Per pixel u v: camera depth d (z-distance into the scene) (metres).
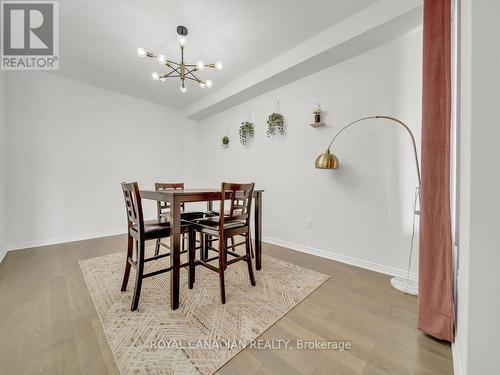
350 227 2.42
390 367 1.07
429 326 1.27
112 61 2.84
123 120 3.87
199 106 4.12
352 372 1.04
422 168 1.28
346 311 1.53
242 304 1.61
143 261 1.56
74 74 3.18
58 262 2.41
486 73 0.76
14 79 2.89
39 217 3.07
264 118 3.37
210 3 1.91
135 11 2.00
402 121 2.06
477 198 0.78
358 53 2.31
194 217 2.28
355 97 2.36
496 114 0.75
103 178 3.65
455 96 1.32
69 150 3.32
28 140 2.99
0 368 1.03
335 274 2.14
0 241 2.55
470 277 0.79
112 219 3.74
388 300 1.67
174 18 2.09
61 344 1.19
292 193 2.99
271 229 3.27
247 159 3.69
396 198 2.11
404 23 1.87
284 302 1.63
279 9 1.98
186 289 1.83
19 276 2.04
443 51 1.21
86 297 1.68
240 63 2.89
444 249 1.22
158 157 4.32
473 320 0.78
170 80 3.38
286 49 2.59
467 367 0.79
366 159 2.29
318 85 2.68
